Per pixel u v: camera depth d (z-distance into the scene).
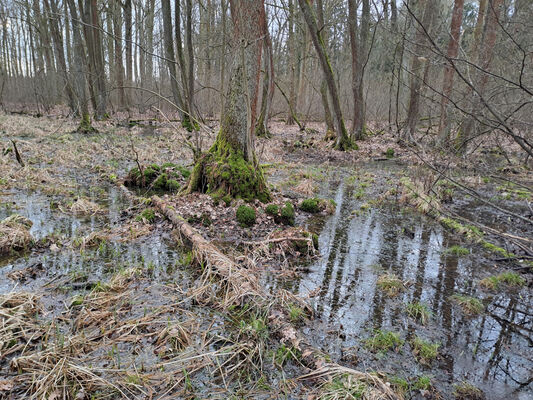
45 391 2.57
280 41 28.19
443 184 9.61
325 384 2.74
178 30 18.30
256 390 2.76
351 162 14.15
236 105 7.04
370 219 7.35
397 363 3.16
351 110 25.86
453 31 13.30
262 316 3.63
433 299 4.28
